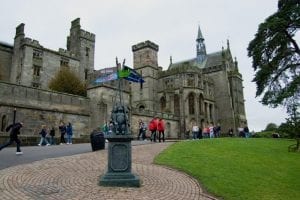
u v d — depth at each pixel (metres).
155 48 72.50
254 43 37.47
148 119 50.81
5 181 11.31
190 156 18.19
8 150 20.50
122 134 12.13
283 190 13.88
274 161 19.47
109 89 41.25
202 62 82.00
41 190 10.55
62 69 52.44
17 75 52.84
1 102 29.80
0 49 55.09
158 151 20.27
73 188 11.03
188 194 11.52
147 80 68.75
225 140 27.05
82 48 61.97
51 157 16.89
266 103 36.41
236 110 75.31
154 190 11.46
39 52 53.72
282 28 35.41
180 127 62.44
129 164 11.95
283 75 36.50
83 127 38.06
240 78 80.69
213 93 75.81
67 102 36.72
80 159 16.34
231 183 13.54
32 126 31.88
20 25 54.66
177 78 67.62
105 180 11.59
